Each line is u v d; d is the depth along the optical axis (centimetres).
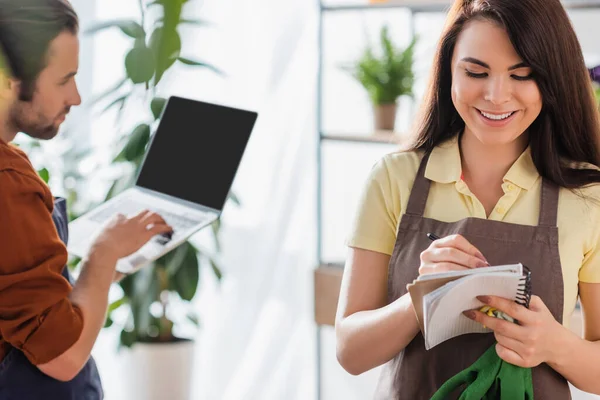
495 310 146
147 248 181
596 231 158
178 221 194
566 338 147
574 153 161
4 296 142
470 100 153
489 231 158
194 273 334
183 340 349
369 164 372
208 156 209
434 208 164
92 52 382
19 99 146
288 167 388
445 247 146
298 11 377
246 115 212
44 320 144
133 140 322
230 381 399
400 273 161
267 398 393
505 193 161
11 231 140
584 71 155
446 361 158
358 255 169
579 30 298
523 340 143
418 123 172
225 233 400
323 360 389
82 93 383
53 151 363
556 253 155
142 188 210
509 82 149
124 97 332
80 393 161
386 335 155
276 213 392
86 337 151
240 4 382
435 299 133
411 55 314
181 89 382
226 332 402
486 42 149
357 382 382
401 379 162
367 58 319
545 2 149
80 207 337
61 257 146
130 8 378
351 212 379
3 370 150
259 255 397
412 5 301
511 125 152
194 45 384
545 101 154
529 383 150
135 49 324
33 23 143
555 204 158
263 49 383
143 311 327
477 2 152
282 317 397
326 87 375
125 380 348
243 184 396
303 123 384
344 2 332
